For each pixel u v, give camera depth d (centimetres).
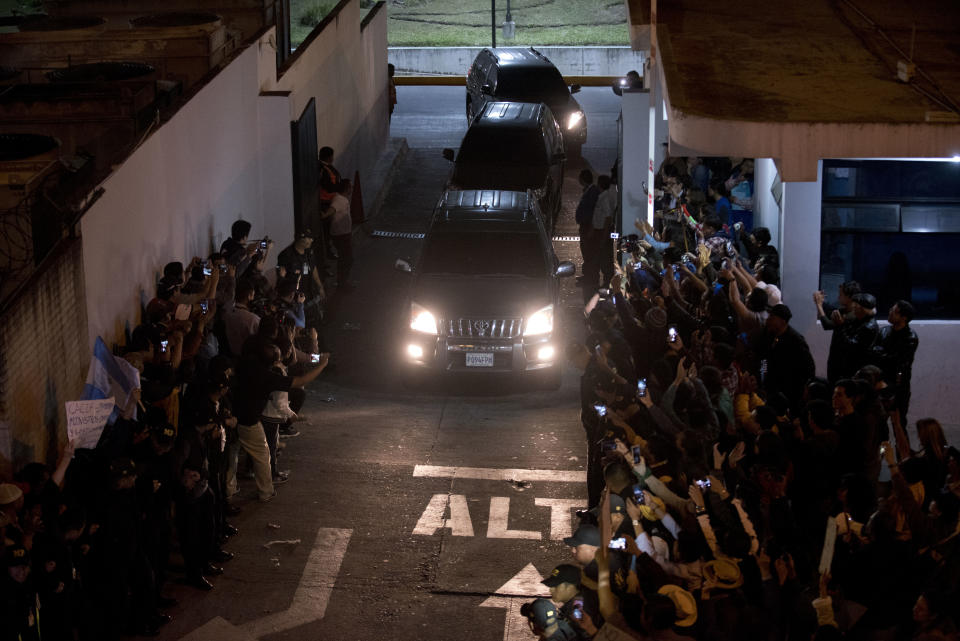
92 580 1190
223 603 1324
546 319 2106
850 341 1526
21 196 1488
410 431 1861
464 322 2086
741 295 1698
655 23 2089
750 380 1300
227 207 2252
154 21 2595
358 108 3388
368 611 1312
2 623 1005
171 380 1404
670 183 2203
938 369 1784
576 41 4981
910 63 1703
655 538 1027
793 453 1184
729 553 955
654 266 1973
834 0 2323
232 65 2284
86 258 1529
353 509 1554
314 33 2953
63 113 1955
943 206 1742
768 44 1975
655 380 1393
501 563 1418
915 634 895
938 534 1020
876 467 1245
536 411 1988
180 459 1311
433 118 4162
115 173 1648
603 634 923
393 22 5512
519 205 2377
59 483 1220
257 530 1492
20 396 1306
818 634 916
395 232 3117
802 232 1770
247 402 1523
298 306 1892
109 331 1614
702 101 1602
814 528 1141
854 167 1742
